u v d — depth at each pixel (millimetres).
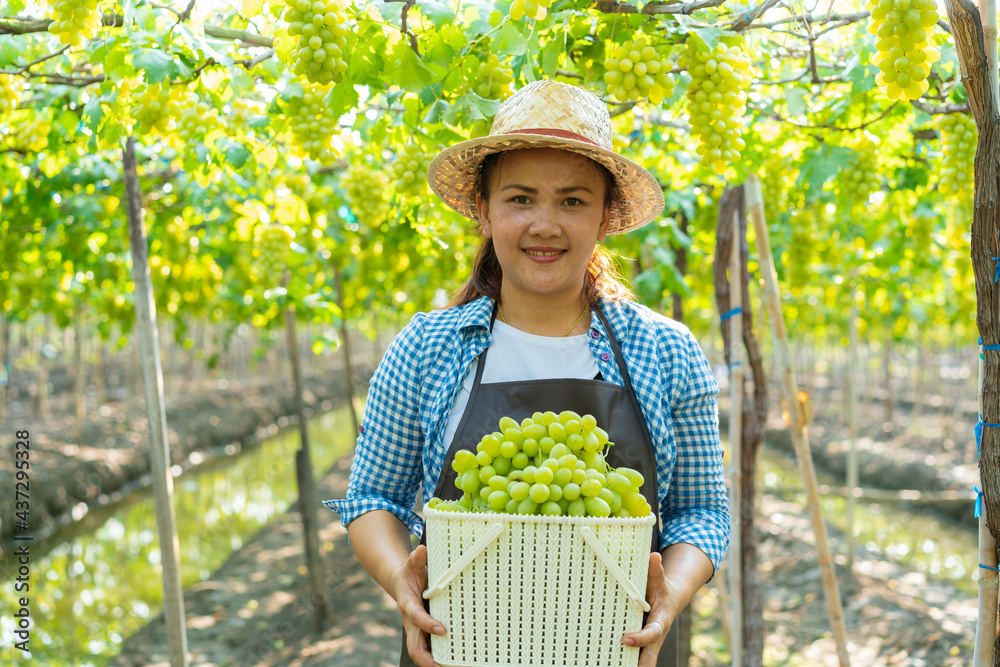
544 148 1671
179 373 24969
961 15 1858
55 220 5742
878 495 11727
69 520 11258
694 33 2223
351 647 6512
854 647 6422
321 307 5496
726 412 17547
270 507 12406
